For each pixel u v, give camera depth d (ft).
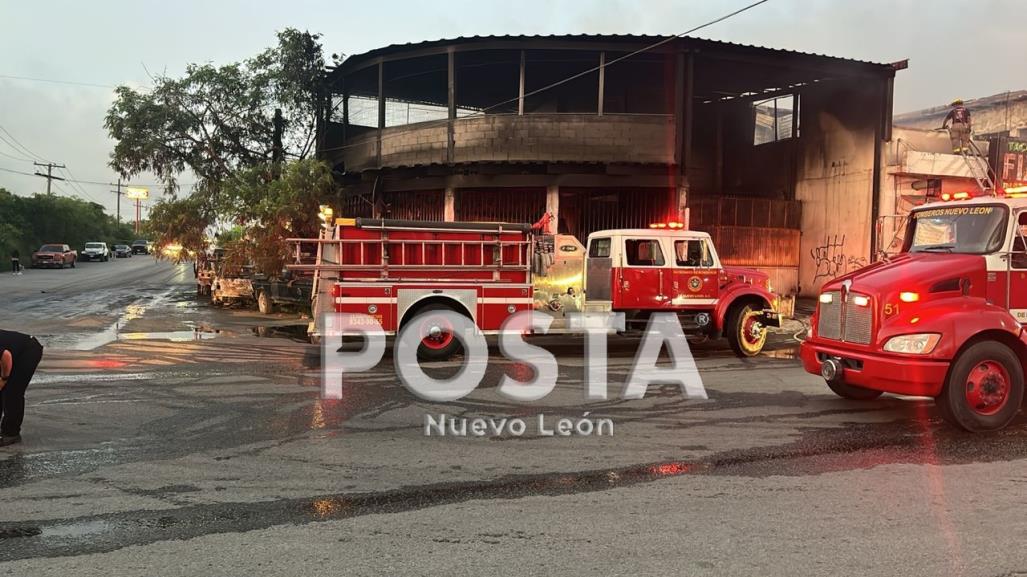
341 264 33.73
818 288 68.13
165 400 24.82
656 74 68.18
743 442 19.84
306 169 63.10
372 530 13.38
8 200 149.89
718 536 13.12
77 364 32.48
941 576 11.46
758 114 80.23
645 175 60.03
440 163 61.46
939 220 24.86
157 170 74.90
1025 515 14.20
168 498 15.07
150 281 103.35
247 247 60.75
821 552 12.39
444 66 67.82
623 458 18.22
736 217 66.59
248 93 74.33
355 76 71.56
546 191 61.26
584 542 12.83
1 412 19.39
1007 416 21.09
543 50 59.82
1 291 81.41
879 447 19.35
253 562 11.94
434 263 34.81
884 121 62.85
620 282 36.96
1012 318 21.38
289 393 26.17
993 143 65.36
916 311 21.08
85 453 18.35
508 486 15.99
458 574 11.51
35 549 12.44
